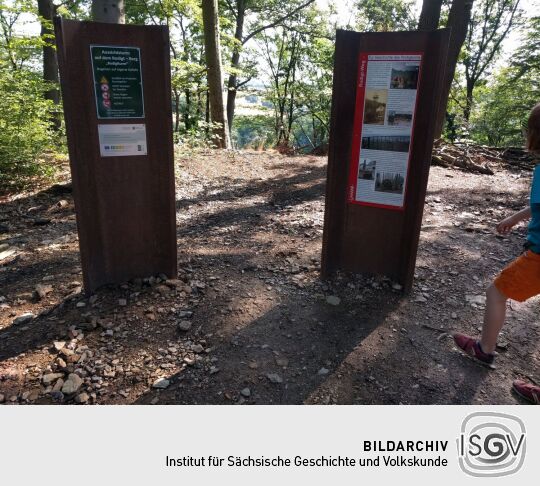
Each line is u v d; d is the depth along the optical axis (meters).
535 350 3.00
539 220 2.27
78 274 3.94
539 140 2.16
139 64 3.15
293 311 3.39
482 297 3.64
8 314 3.29
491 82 21.19
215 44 10.13
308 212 5.85
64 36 2.83
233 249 4.56
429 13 9.24
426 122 3.19
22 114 6.28
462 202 6.43
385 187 3.56
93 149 3.23
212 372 2.71
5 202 5.88
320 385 2.64
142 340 2.99
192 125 10.12
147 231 3.63
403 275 3.70
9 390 2.53
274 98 22.28
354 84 3.42
